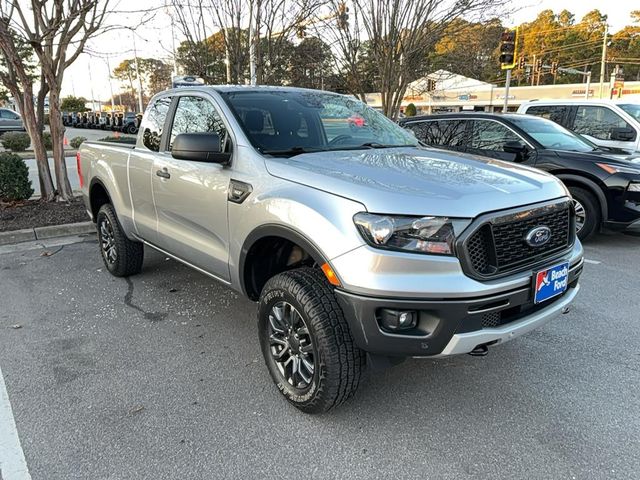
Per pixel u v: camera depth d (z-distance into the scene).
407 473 2.40
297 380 2.85
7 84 7.61
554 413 2.87
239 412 2.88
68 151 18.38
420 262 2.33
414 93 13.55
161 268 5.43
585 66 70.19
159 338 3.81
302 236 2.61
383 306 2.35
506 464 2.46
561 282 2.75
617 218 6.16
